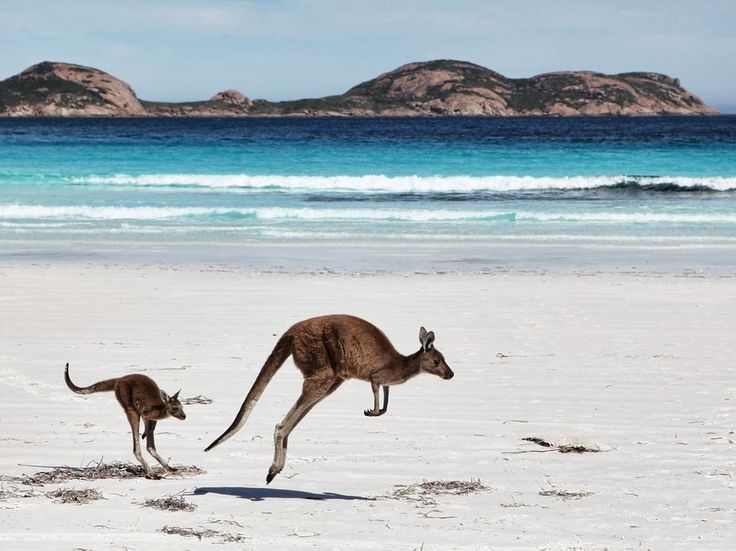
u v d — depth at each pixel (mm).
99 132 103062
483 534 6180
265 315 14914
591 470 7738
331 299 16422
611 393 10352
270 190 38062
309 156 55000
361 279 18797
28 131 107625
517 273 19828
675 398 10148
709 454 8203
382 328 13984
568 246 24219
